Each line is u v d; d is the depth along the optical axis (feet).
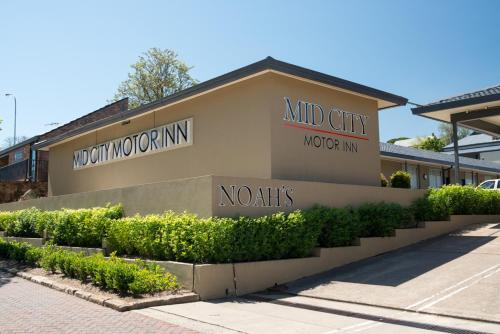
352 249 40.37
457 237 46.32
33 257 45.06
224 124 48.08
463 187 53.67
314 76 45.65
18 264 47.70
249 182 37.78
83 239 46.62
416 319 24.76
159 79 148.97
